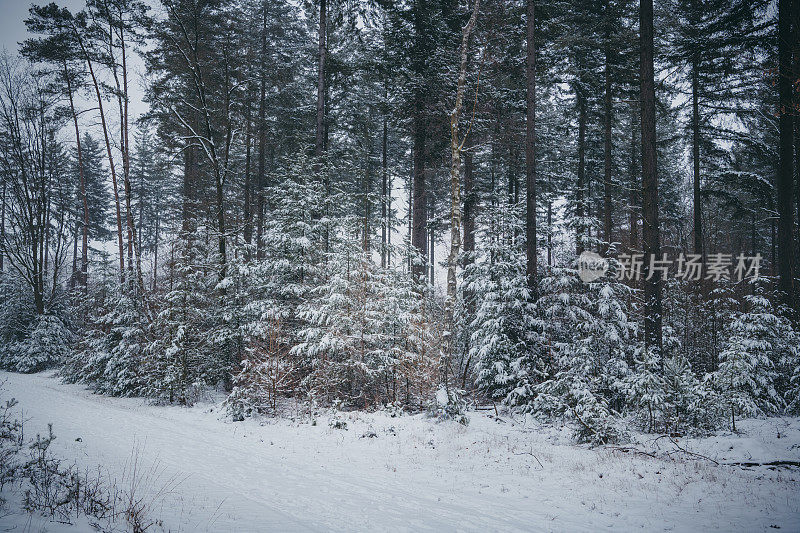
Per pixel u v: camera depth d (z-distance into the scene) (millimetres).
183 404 16531
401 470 9102
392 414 13930
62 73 23562
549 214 25641
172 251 19812
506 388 15078
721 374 11336
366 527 5695
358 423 12742
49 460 6172
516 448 10328
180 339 16781
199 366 17250
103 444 9141
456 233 14094
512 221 17484
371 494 7332
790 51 14203
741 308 18438
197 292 18047
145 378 17125
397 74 19219
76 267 40719
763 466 8164
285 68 24906
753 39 15922
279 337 15328
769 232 34750
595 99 22672
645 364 11648
